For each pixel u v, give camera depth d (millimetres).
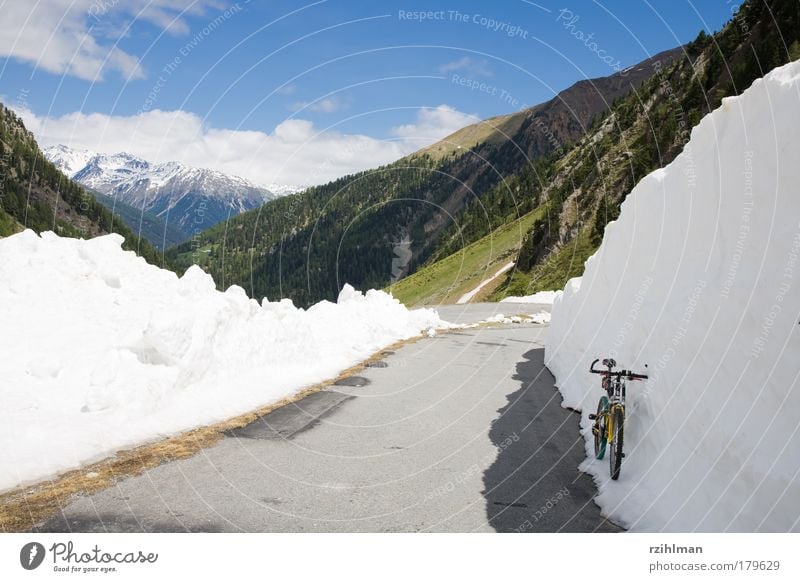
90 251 9852
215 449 6457
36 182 129625
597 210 73938
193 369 8406
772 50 60531
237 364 9539
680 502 4613
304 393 9727
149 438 6637
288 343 11281
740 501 3895
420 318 23219
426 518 4895
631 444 6227
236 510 4871
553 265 73812
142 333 8102
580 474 6184
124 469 5660
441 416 8602
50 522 4484
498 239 109875
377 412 8656
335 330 15695
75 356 7816
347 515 4891
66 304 8805
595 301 10086
